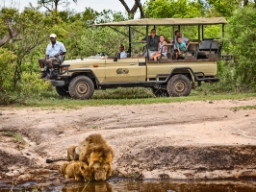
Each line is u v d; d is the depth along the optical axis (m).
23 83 20.08
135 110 17.16
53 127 14.62
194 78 21.89
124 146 12.57
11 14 22.73
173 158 11.77
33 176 11.32
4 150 11.97
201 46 22.06
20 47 22.52
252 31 23.38
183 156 11.74
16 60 21.92
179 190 10.62
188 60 21.80
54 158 12.36
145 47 21.95
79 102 19.52
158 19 21.31
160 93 22.36
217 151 11.70
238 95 20.95
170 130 13.80
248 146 11.76
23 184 11.00
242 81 23.83
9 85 20.38
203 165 11.61
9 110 17.78
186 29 30.84
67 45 28.27
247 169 11.49
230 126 14.08
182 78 21.78
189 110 17.02
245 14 23.78
